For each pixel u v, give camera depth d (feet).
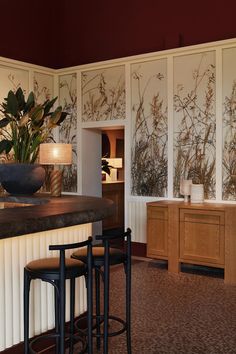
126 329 9.27
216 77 17.56
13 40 21.11
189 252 16.92
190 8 18.72
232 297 14.10
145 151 19.70
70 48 22.79
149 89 19.47
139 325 11.62
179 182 18.74
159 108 19.20
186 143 18.48
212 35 18.17
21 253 9.02
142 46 20.20
